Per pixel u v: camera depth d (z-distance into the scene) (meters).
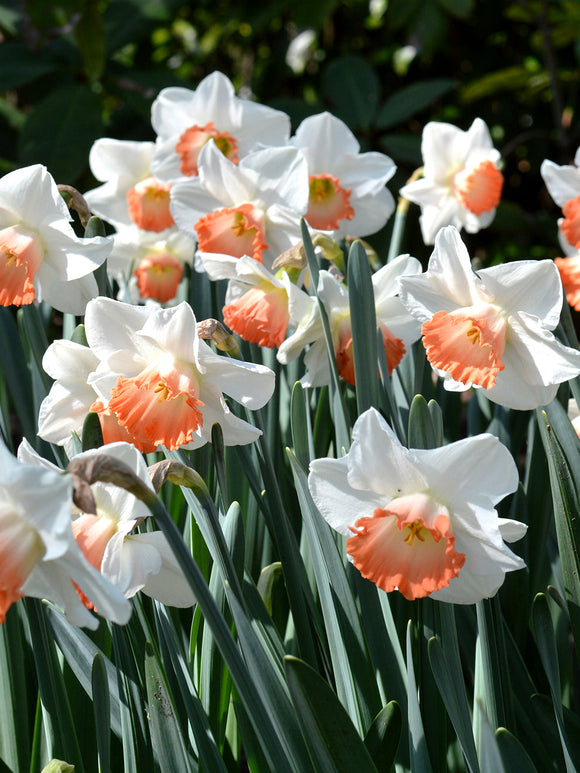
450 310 1.11
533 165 2.75
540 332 1.08
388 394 1.14
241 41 2.76
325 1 2.25
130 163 1.44
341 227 1.37
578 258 1.23
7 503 0.96
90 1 2.06
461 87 2.77
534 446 1.17
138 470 1.00
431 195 1.42
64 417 1.12
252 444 1.18
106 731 1.03
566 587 1.10
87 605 1.06
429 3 2.33
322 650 1.11
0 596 0.95
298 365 1.25
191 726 1.05
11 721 1.08
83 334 1.16
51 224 1.14
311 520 1.08
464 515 1.03
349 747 1.00
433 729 1.08
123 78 2.26
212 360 1.07
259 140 1.39
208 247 1.24
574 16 2.52
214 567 1.09
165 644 1.07
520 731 1.11
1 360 1.27
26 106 2.78
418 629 1.09
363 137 2.30
